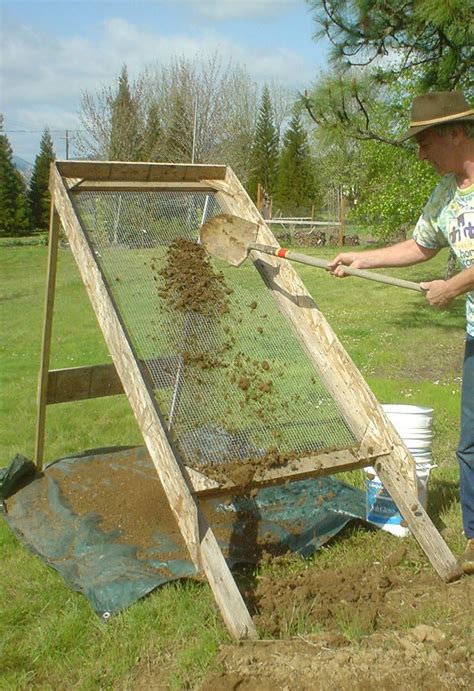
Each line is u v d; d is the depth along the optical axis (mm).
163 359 4145
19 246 34688
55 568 4137
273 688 2918
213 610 3586
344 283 18859
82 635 3490
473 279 3615
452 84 9906
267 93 48188
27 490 5234
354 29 9578
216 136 35500
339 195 34719
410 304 15102
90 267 4062
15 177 40938
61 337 13125
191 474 3666
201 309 4469
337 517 4516
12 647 3426
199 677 3072
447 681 2939
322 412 4219
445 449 6141
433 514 4715
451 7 8367
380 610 3523
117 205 4715
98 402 8219
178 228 4852
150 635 3441
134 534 4445
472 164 3703
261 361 4359
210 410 4039
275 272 4805
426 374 9211
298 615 3408
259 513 4641
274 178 48094
